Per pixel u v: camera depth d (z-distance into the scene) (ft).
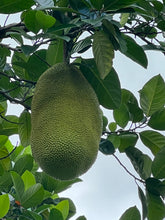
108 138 10.99
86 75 9.74
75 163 8.48
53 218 10.00
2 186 11.35
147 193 9.95
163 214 9.95
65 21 9.26
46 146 8.50
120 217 9.78
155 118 10.62
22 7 8.59
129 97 10.93
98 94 9.86
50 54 10.81
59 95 8.87
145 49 10.31
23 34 8.73
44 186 12.23
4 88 11.82
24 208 10.37
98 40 8.66
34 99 9.21
